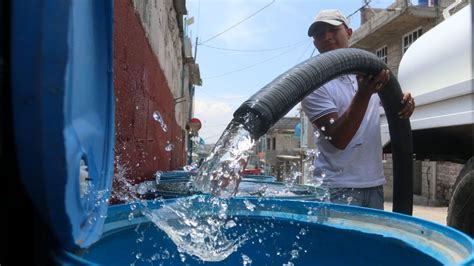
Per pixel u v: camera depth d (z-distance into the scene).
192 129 17.31
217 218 1.50
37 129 0.63
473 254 0.87
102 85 1.09
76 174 0.80
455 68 2.58
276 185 2.88
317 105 2.38
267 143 43.16
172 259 1.35
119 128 2.33
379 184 2.54
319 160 2.63
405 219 1.29
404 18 15.84
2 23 0.64
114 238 1.20
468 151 2.99
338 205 1.48
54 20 0.63
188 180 2.94
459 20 2.63
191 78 19.44
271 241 1.48
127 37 2.61
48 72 0.62
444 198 14.12
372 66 1.90
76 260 0.78
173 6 7.62
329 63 1.68
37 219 0.77
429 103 2.84
